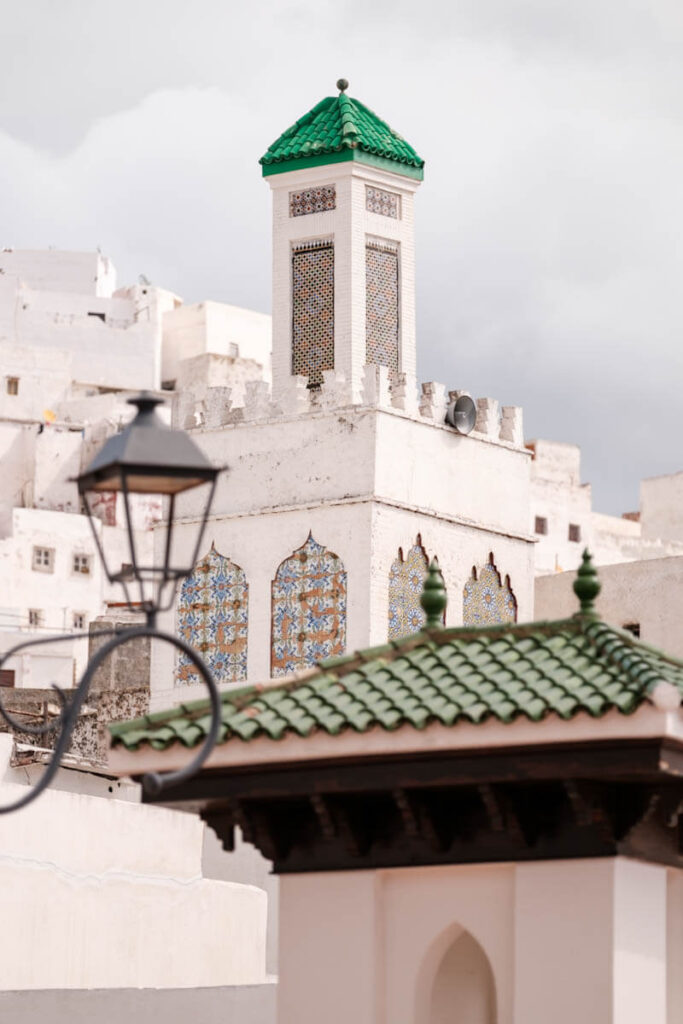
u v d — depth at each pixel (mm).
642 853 15844
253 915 35219
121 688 55406
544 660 15984
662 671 15773
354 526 44594
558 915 15609
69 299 114812
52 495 97125
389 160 47969
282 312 47844
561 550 102375
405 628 44906
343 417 45406
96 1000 26531
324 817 15977
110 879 32656
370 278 47500
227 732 15836
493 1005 16578
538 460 103375
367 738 15484
